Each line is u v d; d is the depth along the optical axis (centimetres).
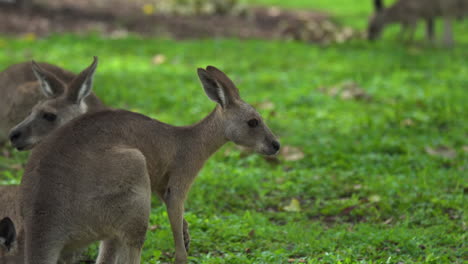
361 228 815
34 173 582
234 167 1088
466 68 1898
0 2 2309
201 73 717
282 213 892
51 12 2355
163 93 1472
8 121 1030
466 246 762
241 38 2320
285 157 1137
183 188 694
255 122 725
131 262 615
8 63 1611
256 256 731
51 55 1761
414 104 1472
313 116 1380
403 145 1174
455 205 902
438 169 1075
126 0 2878
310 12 3097
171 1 2689
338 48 2214
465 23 2889
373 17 2417
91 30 2206
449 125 1329
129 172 599
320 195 974
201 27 2445
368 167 1071
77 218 581
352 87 1585
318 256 726
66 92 830
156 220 833
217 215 883
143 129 664
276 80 1681
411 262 707
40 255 564
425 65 1917
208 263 705
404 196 933
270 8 3134
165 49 1977
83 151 600
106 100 1374
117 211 597
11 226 583
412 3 2358
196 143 705
